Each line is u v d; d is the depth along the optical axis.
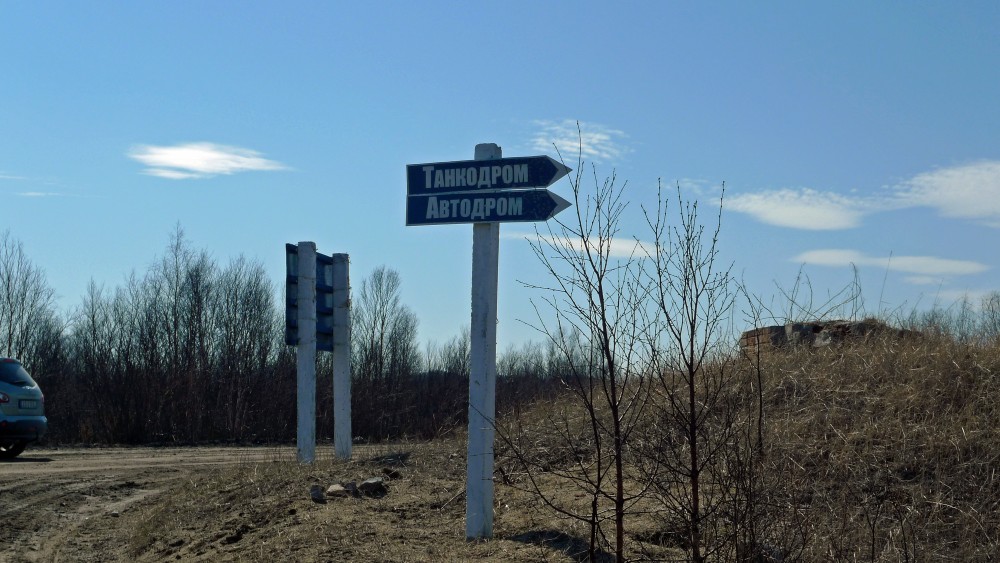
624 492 6.43
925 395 8.24
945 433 7.56
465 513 7.32
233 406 30.89
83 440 29.19
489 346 6.69
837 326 10.25
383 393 26.25
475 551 6.16
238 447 22.25
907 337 9.83
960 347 9.10
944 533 6.53
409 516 7.39
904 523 6.52
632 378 6.34
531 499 7.30
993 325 9.89
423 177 6.93
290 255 11.62
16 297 33.38
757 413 7.46
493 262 6.78
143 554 8.21
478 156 6.79
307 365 11.39
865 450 7.50
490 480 6.57
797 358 9.48
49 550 8.84
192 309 33.53
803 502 6.75
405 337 38.94
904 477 7.22
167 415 29.42
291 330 11.55
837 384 8.74
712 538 5.79
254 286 35.34
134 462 16.12
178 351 32.78
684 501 5.91
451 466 9.23
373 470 9.34
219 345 33.75
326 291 11.95
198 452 19.14
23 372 16.53
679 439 6.73
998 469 7.08
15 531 9.63
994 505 6.72
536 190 6.57
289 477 9.43
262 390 31.89
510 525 6.73
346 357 11.95
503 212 6.66
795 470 6.92
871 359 9.11
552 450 8.49
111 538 9.35
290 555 6.56
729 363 7.86
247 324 34.00
